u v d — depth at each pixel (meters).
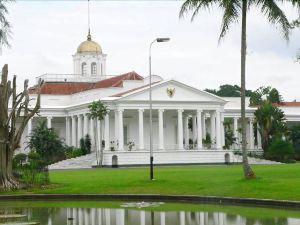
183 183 35.28
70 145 99.50
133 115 95.44
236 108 103.50
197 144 90.94
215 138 92.06
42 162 40.75
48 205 29.22
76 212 25.27
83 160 82.44
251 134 102.06
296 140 95.19
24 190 35.47
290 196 27.25
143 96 87.56
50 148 82.12
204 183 34.69
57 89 106.50
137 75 101.00
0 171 36.06
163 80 88.88
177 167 69.56
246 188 30.98
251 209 25.22
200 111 90.56
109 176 46.00
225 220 21.31
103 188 34.81
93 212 25.14
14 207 28.27
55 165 79.69
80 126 95.19
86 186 36.12
